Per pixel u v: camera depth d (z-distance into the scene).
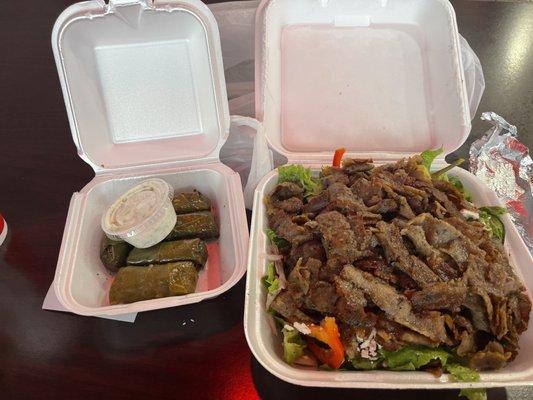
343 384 0.27
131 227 0.38
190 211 0.43
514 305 0.30
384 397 0.31
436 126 0.43
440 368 0.28
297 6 0.45
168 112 0.43
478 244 0.32
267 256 0.35
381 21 0.46
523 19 0.61
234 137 0.48
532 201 0.42
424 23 0.45
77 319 0.36
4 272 0.39
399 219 0.33
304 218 0.35
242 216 0.38
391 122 0.44
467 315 0.30
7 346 0.35
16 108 0.54
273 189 0.39
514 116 0.50
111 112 0.43
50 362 0.34
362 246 0.31
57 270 0.35
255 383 0.32
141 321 0.36
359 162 0.39
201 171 0.43
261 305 0.32
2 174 0.47
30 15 0.67
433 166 0.40
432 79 0.44
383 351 0.29
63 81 0.38
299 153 0.42
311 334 0.30
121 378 0.33
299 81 0.45
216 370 0.33
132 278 0.38
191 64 0.41
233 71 0.55
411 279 0.31
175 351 0.34
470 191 0.40
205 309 0.36
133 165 0.43
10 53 0.61
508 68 0.55
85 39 0.39
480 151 0.46
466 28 0.60
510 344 0.29
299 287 0.32
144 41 0.40
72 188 0.46
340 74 0.45
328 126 0.44
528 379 0.27
